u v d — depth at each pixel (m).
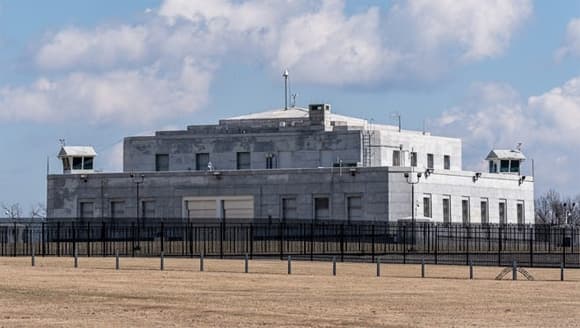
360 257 130.38
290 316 68.62
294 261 121.75
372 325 65.31
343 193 186.62
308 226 146.12
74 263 108.44
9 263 109.38
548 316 70.94
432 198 189.88
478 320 68.62
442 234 165.62
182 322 65.31
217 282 89.94
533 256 129.75
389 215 184.25
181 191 194.50
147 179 196.25
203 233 145.75
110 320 65.81
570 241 152.88
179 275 95.75
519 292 85.50
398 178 184.88
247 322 65.56
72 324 63.94
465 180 198.50
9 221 147.00
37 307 71.56
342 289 86.00
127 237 143.25
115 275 94.62
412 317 69.38
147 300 76.12
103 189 197.00
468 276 101.81
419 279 96.56
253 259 124.19
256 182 190.75
